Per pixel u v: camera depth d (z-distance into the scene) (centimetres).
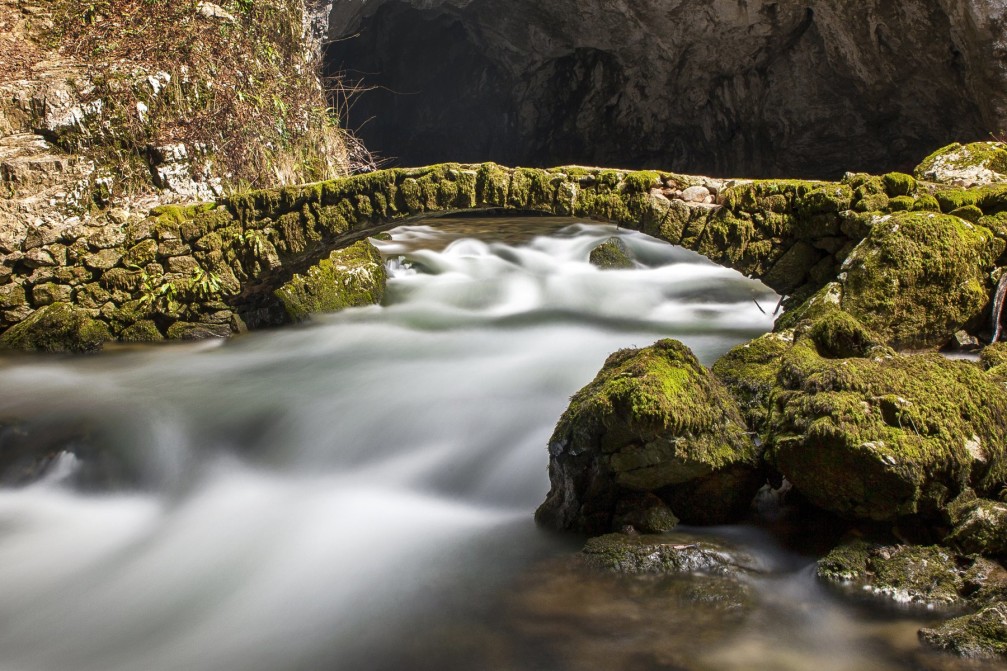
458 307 933
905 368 428
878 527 400
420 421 591
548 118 1880
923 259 570
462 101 1994
